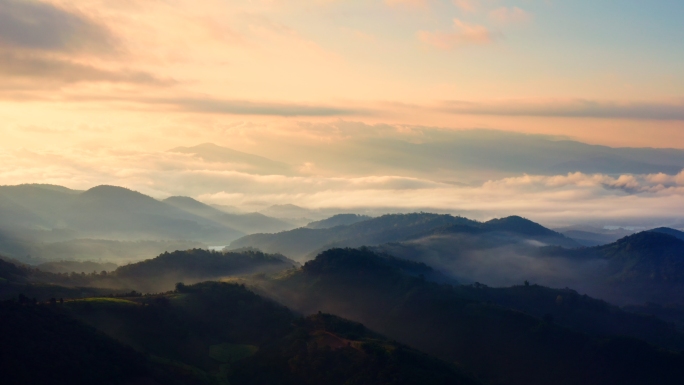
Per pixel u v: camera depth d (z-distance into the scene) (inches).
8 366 5132.9
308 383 6555.1
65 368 5413.4
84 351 5733.3
